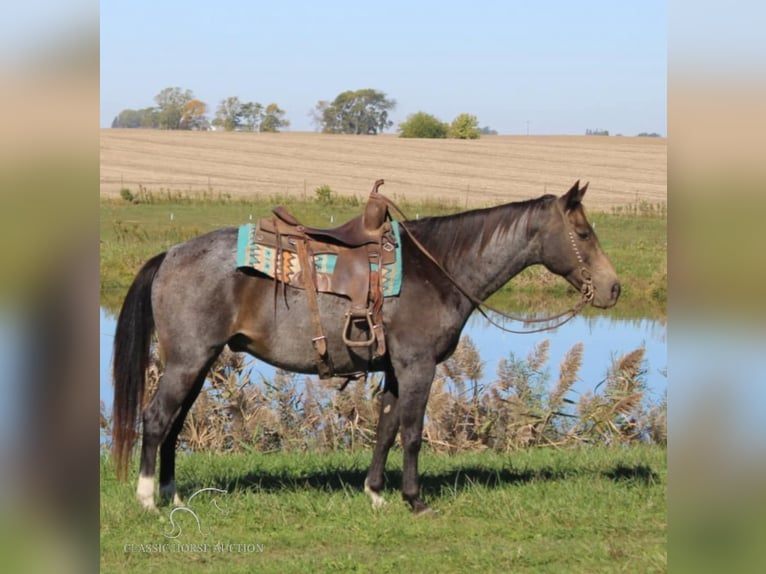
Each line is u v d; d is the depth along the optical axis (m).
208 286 7.12
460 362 10.74
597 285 7.51
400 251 7.35
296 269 7.16
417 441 7.31
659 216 36.22
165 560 6.29
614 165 55.31
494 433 10.65
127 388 7.20
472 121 77.31
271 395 10.72
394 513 7.29
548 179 49.03
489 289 7.56
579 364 10.94
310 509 7.33
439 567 6.12
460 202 40.84
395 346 7.27
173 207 36.75
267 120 93.19
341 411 10.56
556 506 7.46
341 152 59.81
